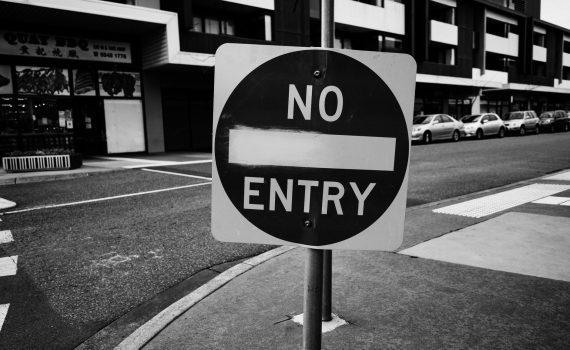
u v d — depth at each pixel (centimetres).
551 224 501
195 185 892
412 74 132
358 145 134
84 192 830
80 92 1520
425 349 238
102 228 562
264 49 133
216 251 466
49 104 1459
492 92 3503
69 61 1485
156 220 600
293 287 334
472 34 3084
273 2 1859
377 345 242
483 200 668
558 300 296
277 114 135
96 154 1591
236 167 138
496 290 315
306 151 135
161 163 1293
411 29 2556
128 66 1628
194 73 1777
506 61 3597
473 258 387
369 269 363
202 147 1900
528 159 1294
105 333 292
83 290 366
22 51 1377
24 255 458
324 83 133
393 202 135
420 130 2058
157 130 1728
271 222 138
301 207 137
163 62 1525
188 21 1545
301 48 132
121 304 338
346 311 284
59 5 1237
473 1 3030
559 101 4603
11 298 351
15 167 1071
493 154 1472
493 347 238
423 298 303
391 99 132
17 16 1295
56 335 290
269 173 137
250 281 348
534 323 264
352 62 132
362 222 136
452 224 518
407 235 470
